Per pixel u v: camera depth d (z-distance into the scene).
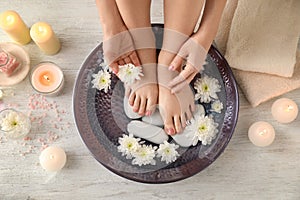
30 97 1.19
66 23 1.25
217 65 1.15
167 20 1.05
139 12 1.05
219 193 1.15
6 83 1.18
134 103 1.13
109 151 1.12
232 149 1.17
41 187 1.14
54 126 1.18
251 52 1.17
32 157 1.16
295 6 1.20
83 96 1.14
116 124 1.15
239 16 1.20
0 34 1.25
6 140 1.17
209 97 1.13
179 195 1.14
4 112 1.13
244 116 1.19
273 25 1.19
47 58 1.23
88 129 1.12
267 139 1.12
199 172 1.09
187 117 1.12
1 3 1.26
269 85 1.17
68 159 1.16
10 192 1.14
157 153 1.11
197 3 1.01
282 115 1.14
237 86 1.15
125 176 1.07
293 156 1.17
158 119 1.13
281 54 1.16
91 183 1.15
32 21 1.25
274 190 1.15
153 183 1.07
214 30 1.05
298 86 1.18
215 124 1.12
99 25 1.25
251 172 1.16
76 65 1.22
